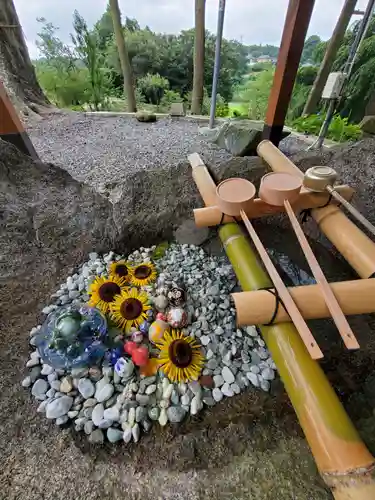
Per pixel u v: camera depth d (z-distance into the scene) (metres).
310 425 0.69
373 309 0.86
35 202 1.51
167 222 1.47
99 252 1.38
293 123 3.58
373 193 1.46
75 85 4.16
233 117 4.15
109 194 1.89
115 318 1.05
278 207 1.19
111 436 0.78
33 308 1.13
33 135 3.34
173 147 3.10
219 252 1.43
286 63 2.21
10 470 0.74
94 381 0.90
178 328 1.03
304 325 0.76
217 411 0.86
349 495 0.58
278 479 0.71
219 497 0.69
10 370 0.94
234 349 1.00
